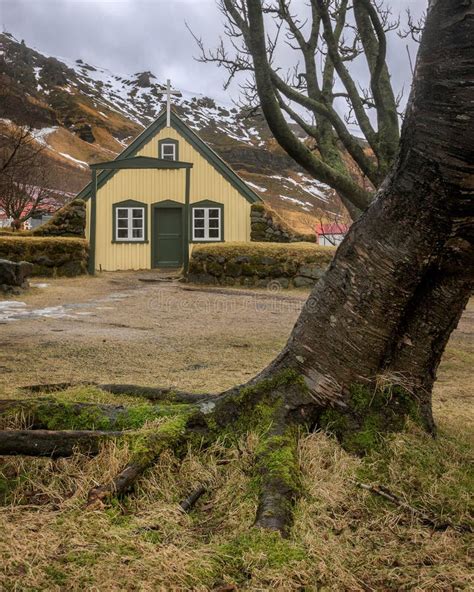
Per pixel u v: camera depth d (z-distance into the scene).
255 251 16.81
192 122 172.50
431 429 3.34
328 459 2.96
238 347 7.57
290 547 2.20
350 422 3.17
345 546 2.29
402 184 2.91
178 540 2.29
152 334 8.53
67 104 172.75
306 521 2.42
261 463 2.77
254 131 173.62
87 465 2.83
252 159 134.62
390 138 5.50
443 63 2.65
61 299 13.02
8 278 13.52
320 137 7.05
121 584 1.94
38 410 3.23
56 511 2.48
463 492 2.77
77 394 4.00
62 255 18.88
